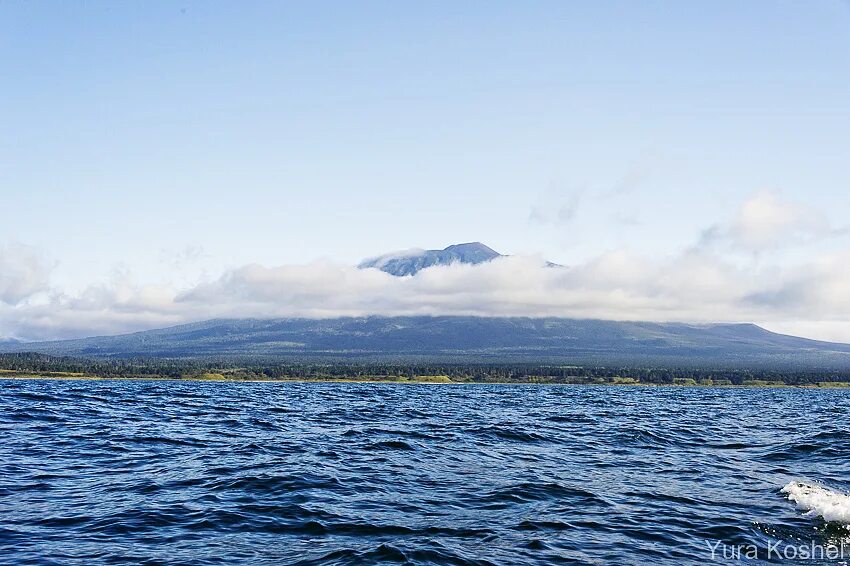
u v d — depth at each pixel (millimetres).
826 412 85250
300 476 27906
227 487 25719
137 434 41688
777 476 30672
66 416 52875
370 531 20266
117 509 22297
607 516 22500
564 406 88188
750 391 182750
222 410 65000
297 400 88875
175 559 17594
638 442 43531
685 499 25234
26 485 25641
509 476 29469
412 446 38469
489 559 17906
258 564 17281
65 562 17188
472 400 101000
